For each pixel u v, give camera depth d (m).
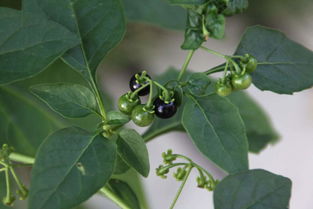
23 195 0.38
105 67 0.61
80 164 0.34
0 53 0.36
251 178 0.36
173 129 0.45
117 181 0.41
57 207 0.33
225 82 0.37
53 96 0.37
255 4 0.65
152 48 0.63
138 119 0.36
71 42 0.36
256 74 0.39
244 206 0.36
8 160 0.38
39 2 0.37
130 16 0.46
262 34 0.40
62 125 0.47
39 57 0.36
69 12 0.38
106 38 0.38
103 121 0.37
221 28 0.36
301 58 0.40
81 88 0.37
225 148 0.36
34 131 0.46
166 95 0.36
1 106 0.46
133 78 0.37
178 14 0.46
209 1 0.36
